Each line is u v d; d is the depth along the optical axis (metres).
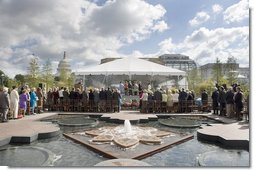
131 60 26.28
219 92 16.83
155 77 25.98
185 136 10.71
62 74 51.78
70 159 7.75
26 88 17.11
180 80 26.09
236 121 14.17
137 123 14.71
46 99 19.86
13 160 7.39
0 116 14.02
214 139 9.95
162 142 9.59
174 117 17.23
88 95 19.48
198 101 19.77
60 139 10.48
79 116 17.38
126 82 22.86
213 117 15.91
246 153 8.24
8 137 9.48
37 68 44.81
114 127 12.91
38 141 10.08
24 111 16.05
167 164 7.39
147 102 18.64
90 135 10.81
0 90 14.11
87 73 23.75
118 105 19.20
